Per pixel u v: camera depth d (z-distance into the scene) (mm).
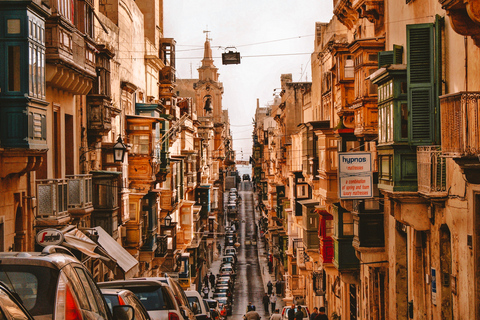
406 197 15633
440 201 14516
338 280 30219
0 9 13641
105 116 23172
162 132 34500
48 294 5758
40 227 16172
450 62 14844
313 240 35594
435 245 15367
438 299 15188
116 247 21203
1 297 4316
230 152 144625
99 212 22578
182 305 12703
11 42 13633
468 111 11359
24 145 13602
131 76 32406
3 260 5875
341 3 26234
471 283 12789
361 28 25484
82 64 18688
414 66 15500
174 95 46094
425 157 14641
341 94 24422
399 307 19609
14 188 14844
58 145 19297
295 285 48094
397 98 15812
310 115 45562
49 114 18172
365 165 18203
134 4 33531
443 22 15203
